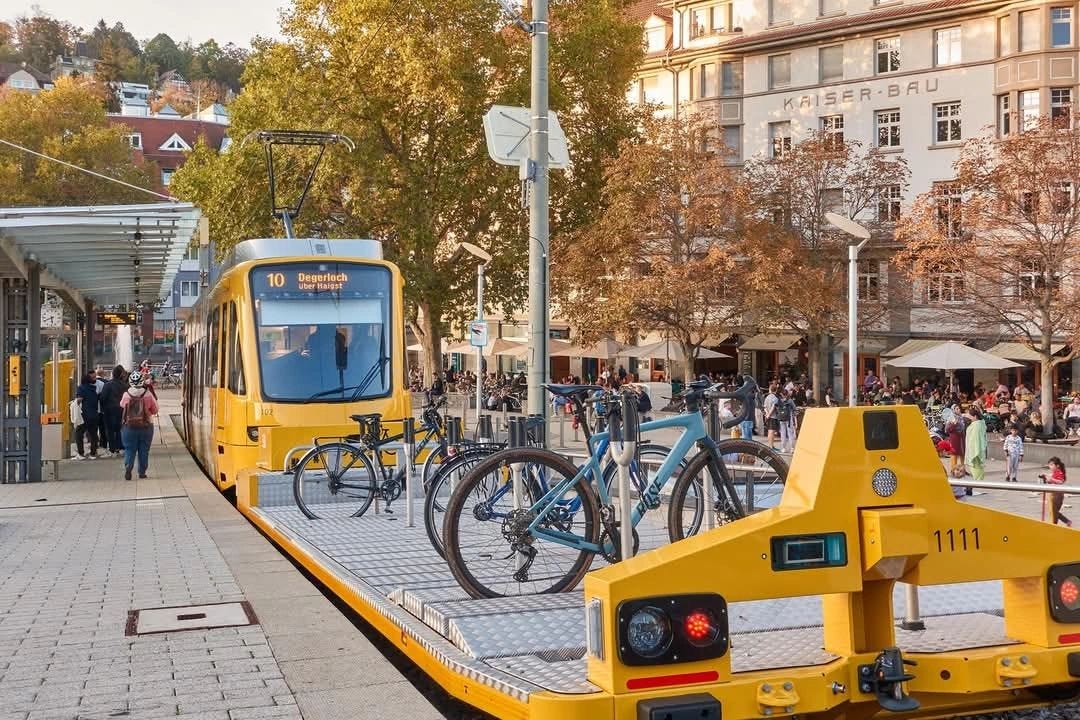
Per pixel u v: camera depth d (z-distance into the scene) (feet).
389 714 17.49
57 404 92.94
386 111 137.69
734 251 141.28
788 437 120.57
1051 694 16.67
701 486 23.71
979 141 131.13
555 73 141.18
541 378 58.65
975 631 17.46
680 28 207.72
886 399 141.90
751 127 197.98
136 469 81.00
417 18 133.49
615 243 138.31
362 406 56.08
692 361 143.23
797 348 193.57
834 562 14.37
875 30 181.78
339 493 40.06
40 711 18.17
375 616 22.40
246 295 56.44
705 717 13.62
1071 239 123.65
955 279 130.72
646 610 13.71
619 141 143.84
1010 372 167.22
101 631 24.38
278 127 136.26
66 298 103.91
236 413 55.98
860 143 160.45
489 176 137.28
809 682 14.28
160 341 304.30
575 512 22.39
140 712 17.97
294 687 19.24
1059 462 63.87
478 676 16.10
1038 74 164.35
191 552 36.99
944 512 14.88
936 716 16.17
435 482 26.78
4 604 28.35
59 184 234.58
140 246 72.95
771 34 192.85
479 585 21.76
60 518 50.72
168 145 384.88
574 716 13.51
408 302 135.44
